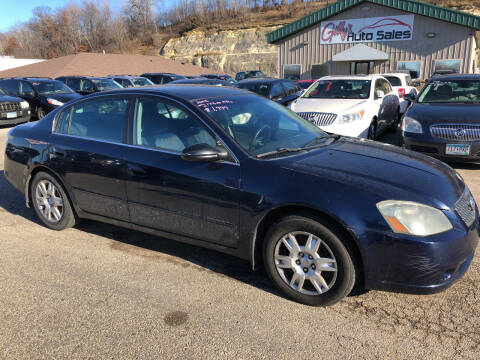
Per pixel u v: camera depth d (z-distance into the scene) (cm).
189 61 5731
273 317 279
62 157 398
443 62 2128
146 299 303
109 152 366
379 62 2288
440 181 289
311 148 336
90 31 8606
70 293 312
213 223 315
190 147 302
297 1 7344
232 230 307
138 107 362
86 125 395
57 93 1369
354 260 269
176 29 8550
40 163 417
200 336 261
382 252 257
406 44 2195
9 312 289
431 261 252
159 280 330
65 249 389
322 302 284
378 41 2256
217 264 357
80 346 253
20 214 488
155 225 351
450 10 2030
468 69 2078
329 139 373
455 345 247
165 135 342
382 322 271
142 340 258
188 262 361
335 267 274
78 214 407
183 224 332
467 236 268
